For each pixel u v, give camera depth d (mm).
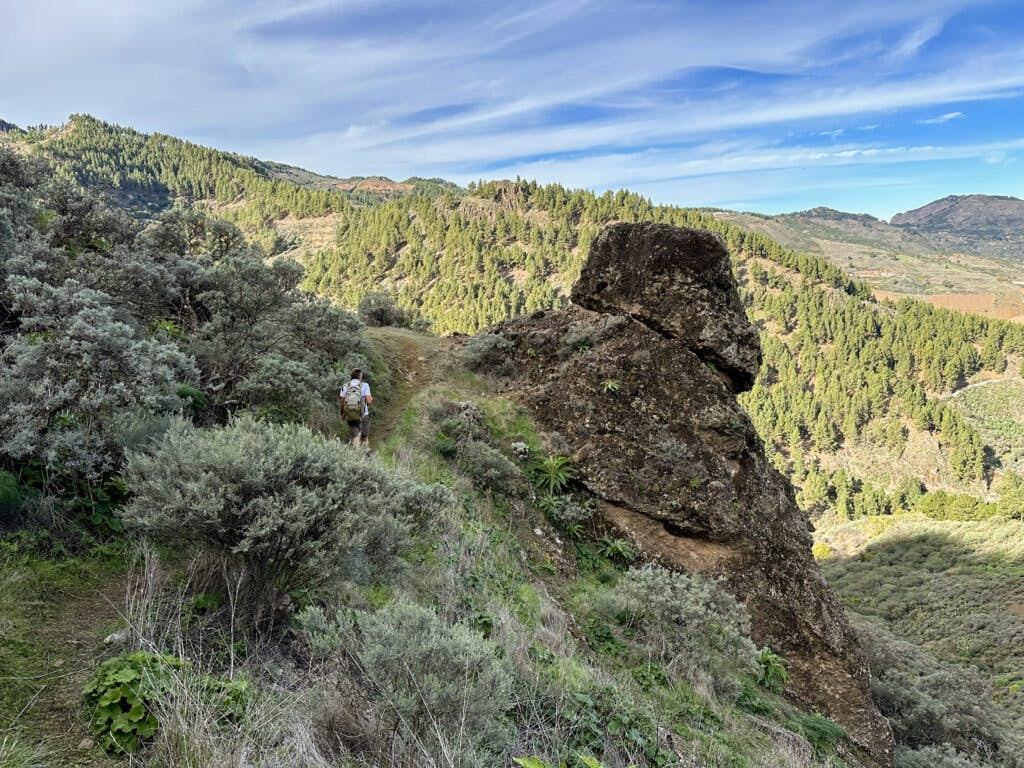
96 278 7762
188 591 3885
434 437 11703
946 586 49906
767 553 11711
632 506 11734
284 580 3959
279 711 2914
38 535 3994
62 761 2350
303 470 3926
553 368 14523
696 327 13461
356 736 3059
